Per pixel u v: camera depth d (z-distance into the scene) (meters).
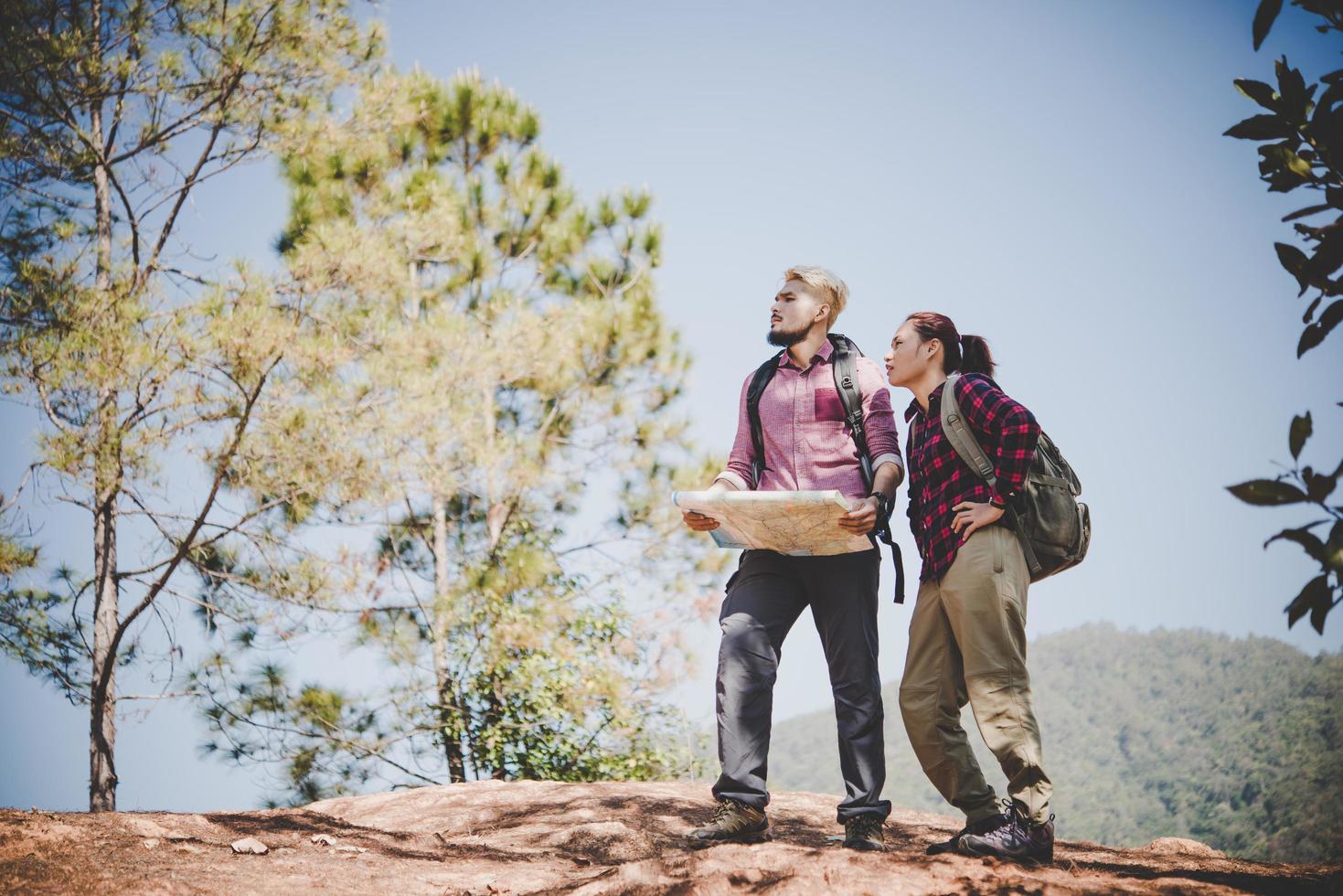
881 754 3.19
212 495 9.01
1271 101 2.12
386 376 9.05
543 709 10.06
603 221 12.88
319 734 9.73
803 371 3.45
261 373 8.64
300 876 2.90
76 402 9.24
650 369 12.43
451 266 12.26
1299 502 1.73
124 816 3.37
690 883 2.64
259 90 10.82
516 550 10.52
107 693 9.59
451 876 3.07
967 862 2.65
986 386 3.04
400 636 9.98
